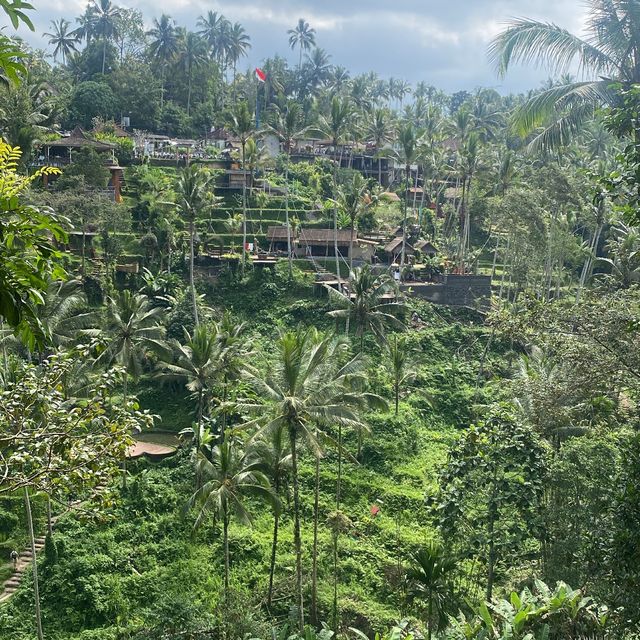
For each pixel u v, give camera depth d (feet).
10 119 180.04
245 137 228.63
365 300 165.48
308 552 123.44
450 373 186.09
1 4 22.18
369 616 107.04
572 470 79.77
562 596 67.56
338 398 103.86
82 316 128.06
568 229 205.57
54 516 124.98
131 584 111.75
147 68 341.62
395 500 138.41
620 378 61.16
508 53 67.97
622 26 62.80
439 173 286.05
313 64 431.84
